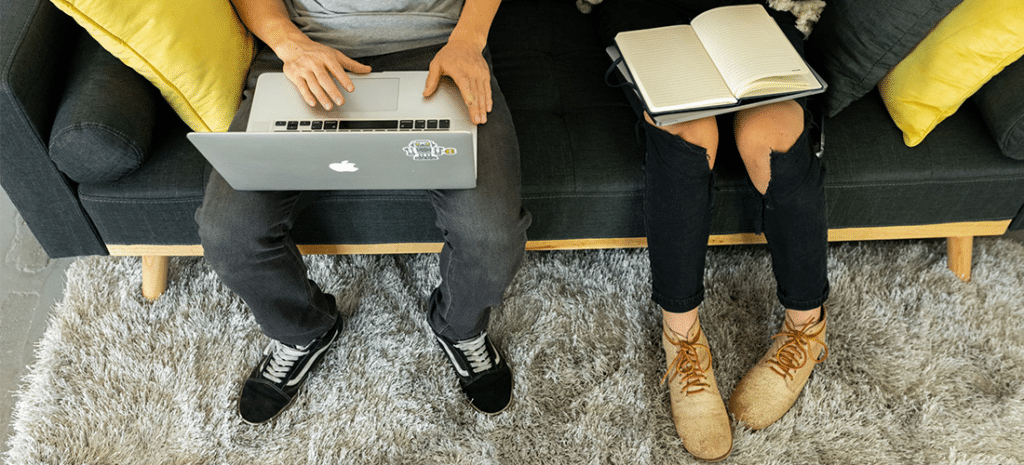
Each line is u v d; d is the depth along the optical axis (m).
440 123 0.93
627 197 1.21
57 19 1.09
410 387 1.25
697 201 1.07
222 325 1.32
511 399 1.24
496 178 0.98
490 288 1.05
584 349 1.32
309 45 1.01
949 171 1.20
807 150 1.05
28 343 1.32
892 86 1.21
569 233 1.30
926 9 1.05
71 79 1.06
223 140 0.80
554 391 1.26
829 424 1.21
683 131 1.08
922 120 1.17
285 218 1.02
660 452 1.18
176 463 1.14
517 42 1.41
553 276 1.44
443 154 0.83
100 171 1.07
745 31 1.11
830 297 1.40
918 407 1.24
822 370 1.29
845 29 1.16
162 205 1.15
